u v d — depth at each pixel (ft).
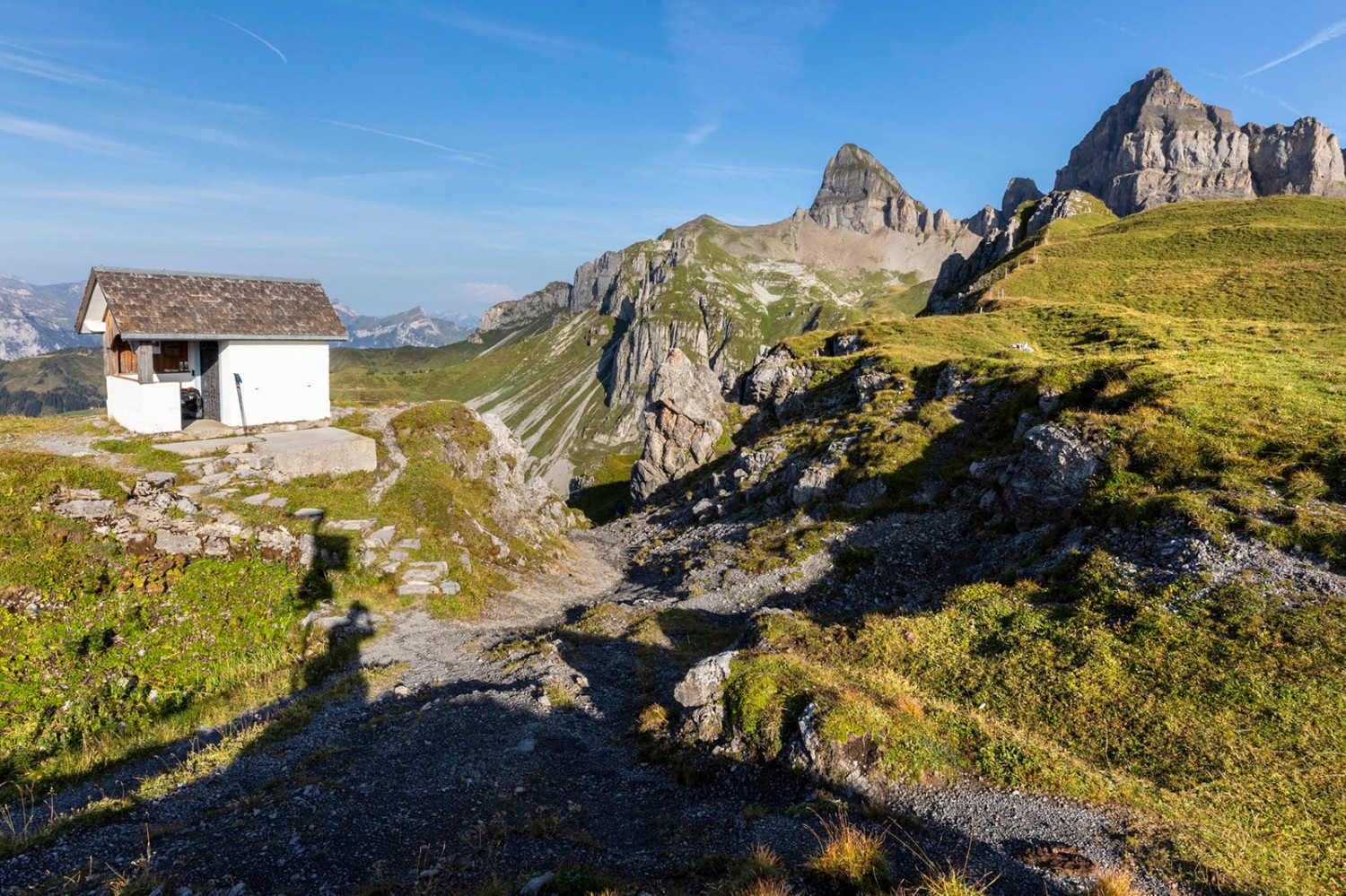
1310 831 38.34
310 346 114.42
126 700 59.47
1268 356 130.72
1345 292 208.85
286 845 37.86
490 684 70.13
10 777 47.96
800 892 30.94
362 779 47.62
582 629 96.84
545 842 38.99
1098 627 64.28
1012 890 31.27
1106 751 49.62
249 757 51.60
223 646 69.51
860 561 107.76
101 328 106.93
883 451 134.82
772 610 85.46
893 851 35.06
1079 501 86.74
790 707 49.37
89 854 37.19
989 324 244.83
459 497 118.01
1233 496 73.15
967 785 42.86
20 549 66.28
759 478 170.91
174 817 42.27
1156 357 123.54
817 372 230.27
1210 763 45.75
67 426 101.19
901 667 66.59
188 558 76.33
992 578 87.66
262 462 94.79
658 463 269.44
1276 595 59.72
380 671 71.56
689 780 48.01
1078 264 319.47
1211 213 365.81
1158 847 35.42
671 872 34.76
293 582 81.30
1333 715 46.93
